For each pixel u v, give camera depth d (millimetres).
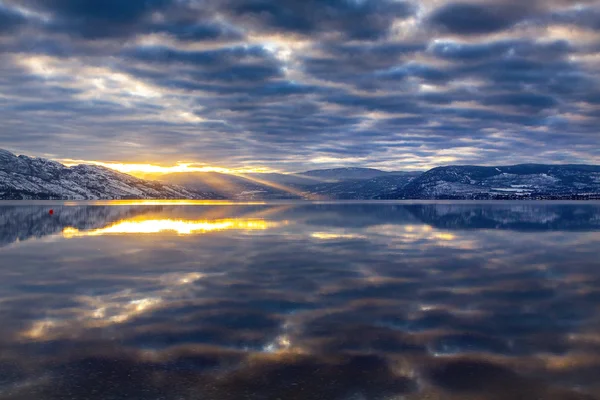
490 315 21328
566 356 16188
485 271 32625
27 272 32469
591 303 23516
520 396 13305
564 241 52500
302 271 32750
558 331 18953
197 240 53719
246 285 27984
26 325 19891
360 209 165000
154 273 32000
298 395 13430
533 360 15836
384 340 17922
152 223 85188
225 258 38969
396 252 42781
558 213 125625
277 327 19594
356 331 19031
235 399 13188
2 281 29312
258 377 14602
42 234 61938
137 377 14586
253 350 16891
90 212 134375
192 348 17094
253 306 23000
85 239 55125
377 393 13523
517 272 32219
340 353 16594
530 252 42750
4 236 59125
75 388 13805
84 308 22703
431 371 15000
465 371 14977
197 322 20328
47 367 15359
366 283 28516
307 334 18672
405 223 83938
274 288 27125
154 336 18422
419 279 29781
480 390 13680
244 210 156250
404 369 15164
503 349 16875
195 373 14906
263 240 53781
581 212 132000
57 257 39781
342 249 45062
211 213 129000
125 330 19188
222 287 27438
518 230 68000
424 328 19406
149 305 23250
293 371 15047
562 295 25281
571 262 36594
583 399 13078
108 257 39750
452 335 18469
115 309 22500
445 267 34344
